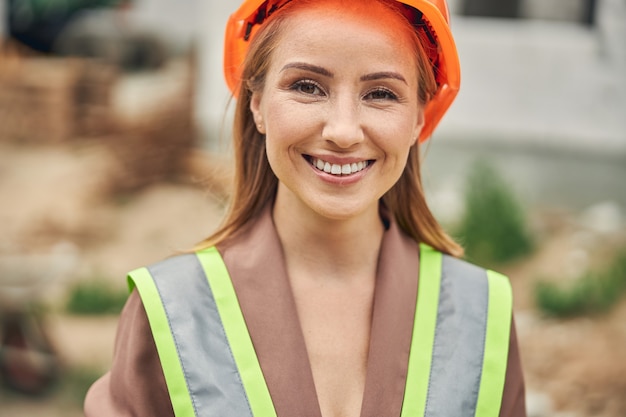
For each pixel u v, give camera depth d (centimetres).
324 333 229
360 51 208
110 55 1339
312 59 209
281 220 238
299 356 221
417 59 223
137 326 226
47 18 1351
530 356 610
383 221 250
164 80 1150
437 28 224
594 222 870
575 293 674
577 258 769
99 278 771
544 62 1106
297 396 217
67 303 731
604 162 1066
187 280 229
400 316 231
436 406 222
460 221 789
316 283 234
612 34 1084
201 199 982
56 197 907
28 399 600
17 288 598
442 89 245
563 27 1113
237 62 249
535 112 1114
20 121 1058
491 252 762
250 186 247
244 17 237
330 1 211
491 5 1127
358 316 232
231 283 230
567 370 589
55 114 1046
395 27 213
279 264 230
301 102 211
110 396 227
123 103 1047
